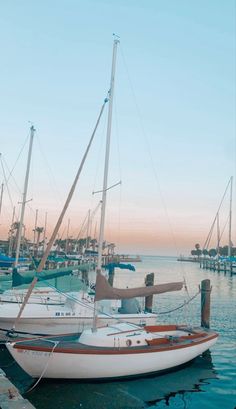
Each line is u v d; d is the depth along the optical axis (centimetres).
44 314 1761
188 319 2855
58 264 5209
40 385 1339
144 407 1251
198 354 1620
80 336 1459
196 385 1450
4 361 1579
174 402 1304
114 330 1514
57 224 1512
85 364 1329
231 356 1845
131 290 1489
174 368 1545
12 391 980
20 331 1712
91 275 4084
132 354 1392
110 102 1574
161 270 10288
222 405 1295
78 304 1834
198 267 12675
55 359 1310
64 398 1259
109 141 1569
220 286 5638
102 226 1515
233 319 2888
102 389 1341
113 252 9119
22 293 2114
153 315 1920
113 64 1587
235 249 11956
